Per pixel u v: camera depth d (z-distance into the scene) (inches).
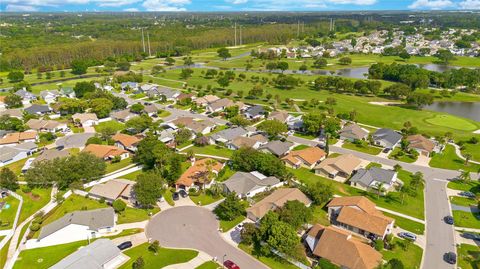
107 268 2546.8
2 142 4781.0
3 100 6712.6
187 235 2945.4
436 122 5851.4
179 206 3376.0
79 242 2896.2
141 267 2507.4
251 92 7135.8
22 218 3262.8
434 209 3329.2
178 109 6530.5
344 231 2938.0
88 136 5007.4
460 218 3181.6
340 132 5078.7
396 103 7052.2
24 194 3631.9
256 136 4931.1
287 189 3420.3
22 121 5743.1
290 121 5620.1
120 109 6432.1
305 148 4510.3
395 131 5196.9
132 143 4690.0
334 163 4025.6
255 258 2682.1
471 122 5861.2
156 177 3388.3
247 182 3587.6
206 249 2775.6
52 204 3444.9
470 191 3651.6
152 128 5196.9
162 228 3038.9
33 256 2714.1
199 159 4389.8
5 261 2699.3
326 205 3363.7
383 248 2765.7
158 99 7160.4
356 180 3740.2
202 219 3169.3
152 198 3235.7
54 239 2866.6
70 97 7293.3
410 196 3543.3
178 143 4896.7
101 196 3479.3
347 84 7603.4
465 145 4825.3
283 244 2596.0
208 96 6865.2
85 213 3068.4
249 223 2866.6
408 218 3184.1
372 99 7308.1
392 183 3757.4
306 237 2815.0
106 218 3038.9
